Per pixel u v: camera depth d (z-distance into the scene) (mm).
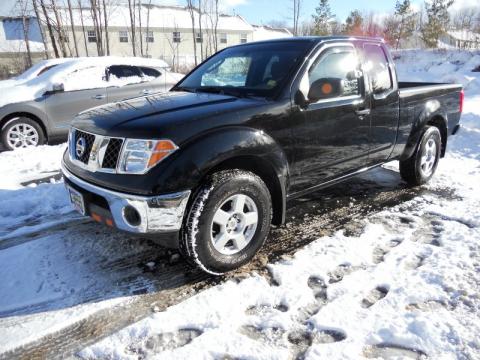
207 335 2404
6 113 6641
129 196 2604
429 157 4969
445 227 3766
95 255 3324
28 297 2791
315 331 2449
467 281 2889
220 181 2799
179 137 2680
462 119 8516
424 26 35688
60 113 7094
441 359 2195
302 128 3332
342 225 3885
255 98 3277
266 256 3312
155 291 2875
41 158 6176
